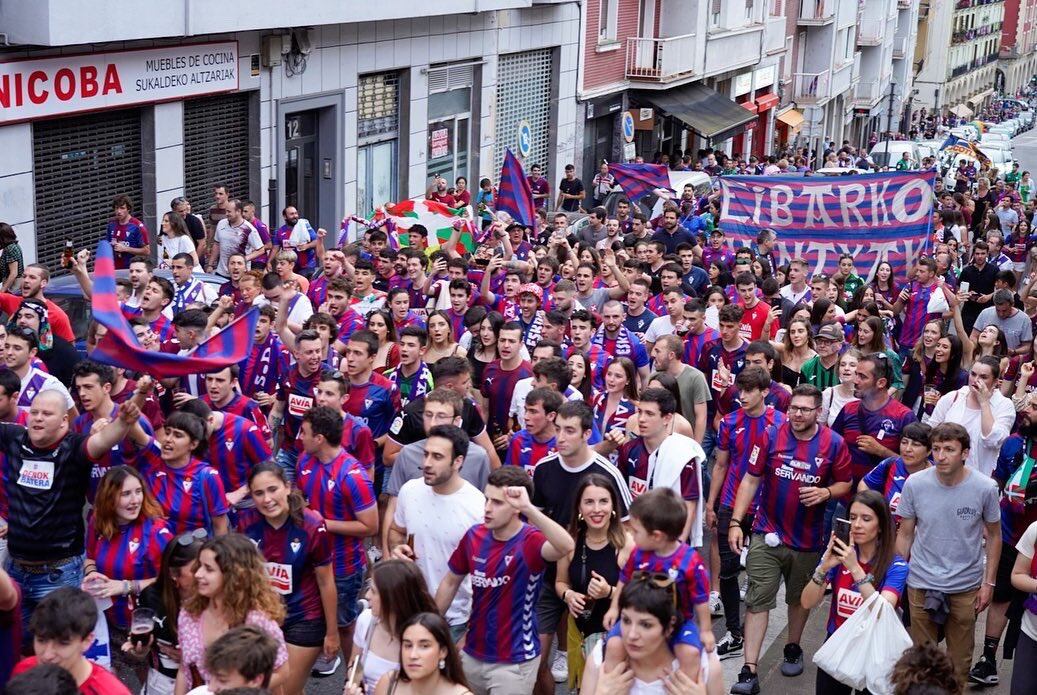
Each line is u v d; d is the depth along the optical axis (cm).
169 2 1723
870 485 854
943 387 1218
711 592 950
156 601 652
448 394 798
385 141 2462
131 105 1756
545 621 724
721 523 884
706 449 1078
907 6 7456
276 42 2028
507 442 969
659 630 540
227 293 1236
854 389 1005
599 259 1517
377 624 609
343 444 870
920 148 5175
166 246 1523
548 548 650
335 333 1057
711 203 2386
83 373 802
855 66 6325
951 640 791
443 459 704
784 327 1327
